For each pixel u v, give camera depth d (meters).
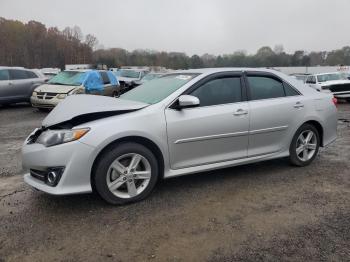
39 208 4.23
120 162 4.27
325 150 6.98
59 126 4.21
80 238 3.53
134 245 3.41
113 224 3.82
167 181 5.14
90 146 3.98
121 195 4.28
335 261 3.11
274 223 3.82
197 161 4.76
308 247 3.33
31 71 15.77
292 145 5.66
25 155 4.20
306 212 4.08
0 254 3.26
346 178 5.25
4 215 4.05
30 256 3.23
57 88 13.67
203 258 3.19
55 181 3.97
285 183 5.05
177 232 3.64
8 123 11.05
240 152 5.12
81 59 96.31
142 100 4.81
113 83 16.20
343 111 14.58
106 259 3.18
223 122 4.85
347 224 3.78
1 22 88.62
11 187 4.98
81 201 4.41
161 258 3.20
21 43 89.62
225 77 5.09
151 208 4.21
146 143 4.39
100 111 4.20
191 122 4.61
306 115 5.70
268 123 5.29
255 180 5.18
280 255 3.21
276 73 5.63
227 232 3.64
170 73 5.54
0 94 14.61
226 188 4.87
